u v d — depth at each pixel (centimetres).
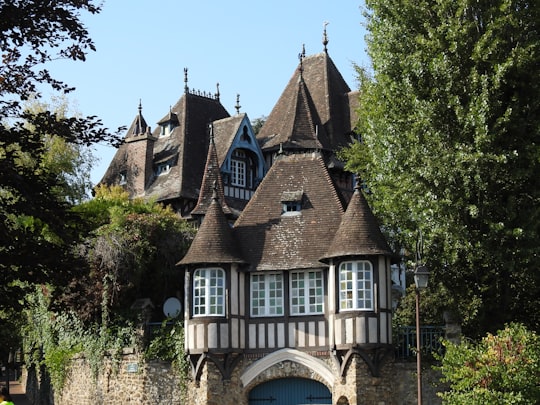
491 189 2553
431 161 2527
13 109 1611
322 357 2533
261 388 2595
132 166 4244
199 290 2595
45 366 3191
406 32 2755
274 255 2630
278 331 2588
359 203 2566
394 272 3712
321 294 2570
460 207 2538
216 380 2545
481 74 2619
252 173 4159
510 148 2567
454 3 2661
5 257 1523
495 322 2650
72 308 2838
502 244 2509
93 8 1658
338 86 4400
